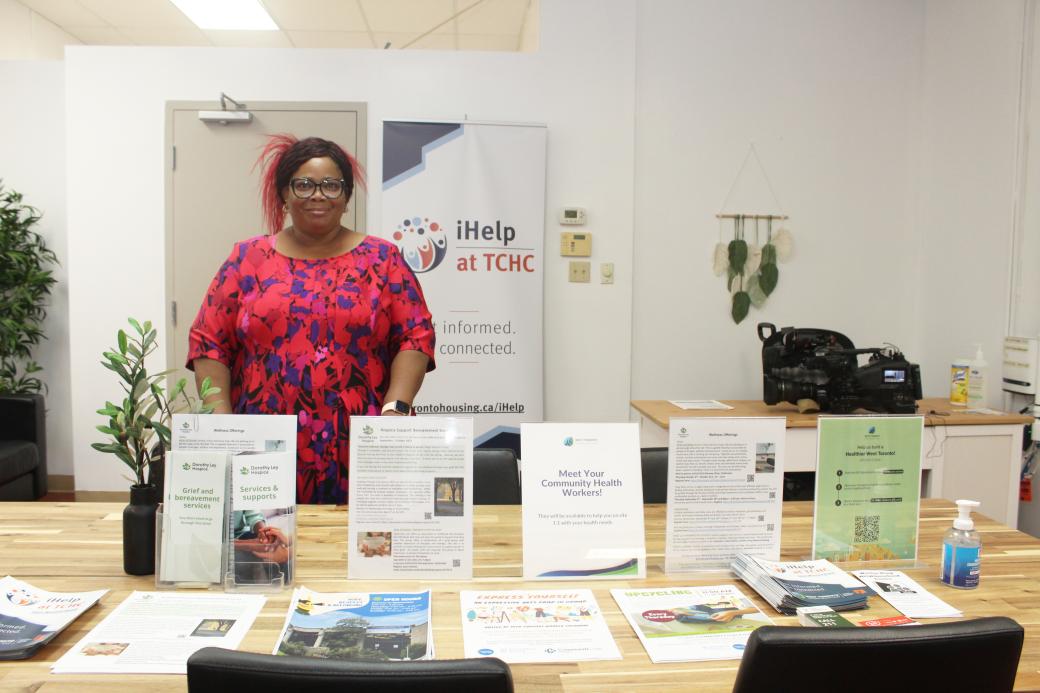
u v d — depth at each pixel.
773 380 3.22
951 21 3.88
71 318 3.81
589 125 3.86
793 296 4.12
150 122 3.75
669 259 4.03
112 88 3.73
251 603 1.16
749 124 4.02
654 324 4.05
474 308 3.76
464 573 1.28
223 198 3.74
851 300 4.16
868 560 1.38
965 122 3.79
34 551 1.37
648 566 1.36
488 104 3.82
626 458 1.33
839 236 4.13
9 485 3.57
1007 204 3.50
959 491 3.08
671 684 0.94
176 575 1.21
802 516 1.67
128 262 3.80
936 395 4.00
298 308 1.85
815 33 4.03
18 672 0.94
